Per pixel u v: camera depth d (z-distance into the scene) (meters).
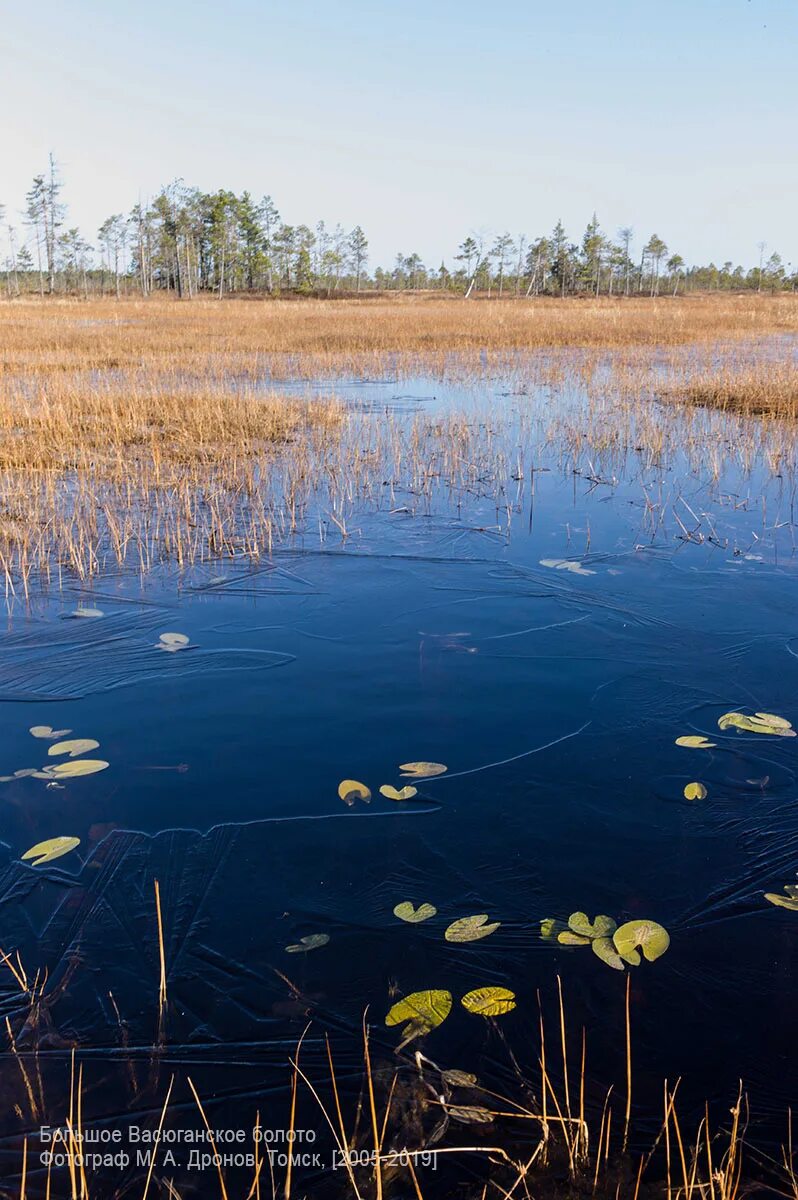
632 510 7.16
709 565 5.74
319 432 10.22
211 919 2.62
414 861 2.88
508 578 5.53
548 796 3.22
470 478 8.29
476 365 17.88
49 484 7.61
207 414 10.35
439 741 3.58
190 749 3.52
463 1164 1.90
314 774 3.36
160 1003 2.32
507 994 2.35
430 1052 2.18
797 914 2.64
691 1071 2.12
